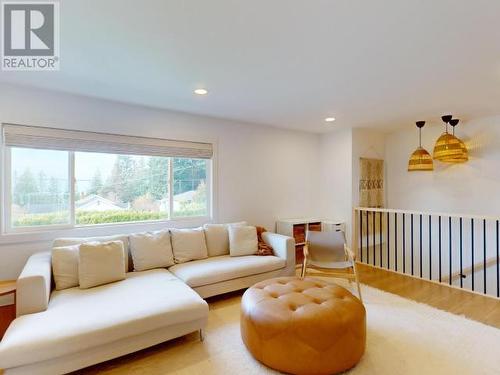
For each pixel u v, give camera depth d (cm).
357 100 312
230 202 399
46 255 248
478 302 285
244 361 191
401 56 208
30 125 268
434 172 449
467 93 290
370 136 480
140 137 328
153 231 328
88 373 180
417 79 252
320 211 502
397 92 286
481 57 210
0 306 221
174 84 262
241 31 174
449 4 148
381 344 208
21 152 271
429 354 196
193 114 366
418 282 347
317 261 324
